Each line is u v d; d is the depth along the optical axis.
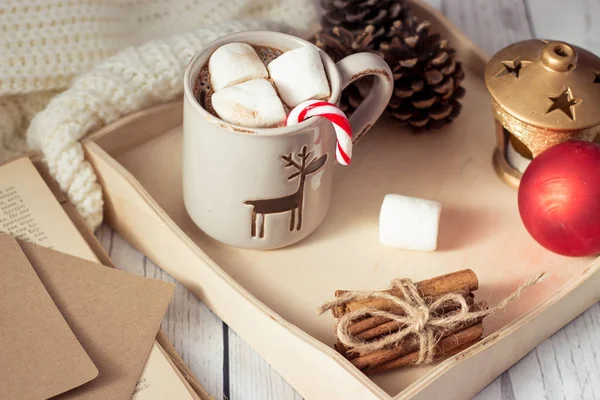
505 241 0.74
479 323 0.67
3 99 0.79
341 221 0.74
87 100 0.75
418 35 0.77
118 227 0.75
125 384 0.66
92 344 0.67
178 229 0.70
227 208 0.69
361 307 0.67
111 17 0.82
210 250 0.72
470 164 0.78
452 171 0.78
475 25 0.91
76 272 0.70
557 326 0.71
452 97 0.79
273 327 0.67
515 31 0.91
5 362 0.66
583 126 0.71
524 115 0.71
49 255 0.71
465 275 0.69
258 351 0.70
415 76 0.77
